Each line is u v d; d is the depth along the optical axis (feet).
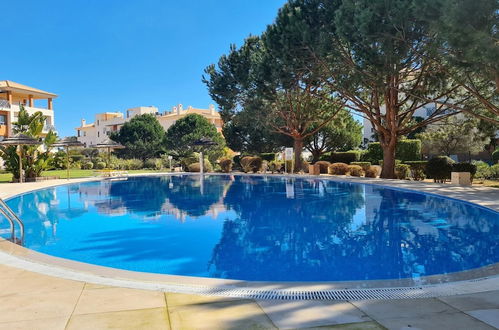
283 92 75.36
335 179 62.18
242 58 78.69
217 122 213.25
